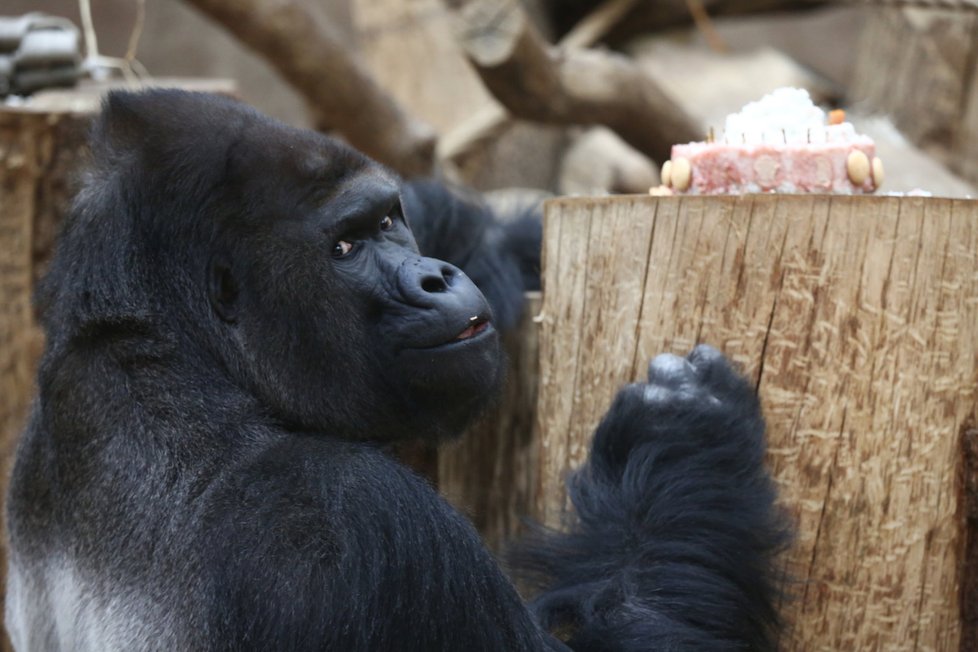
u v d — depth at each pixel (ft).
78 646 20.02
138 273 20.33
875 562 22.75
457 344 20.86
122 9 100.27
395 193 21.26
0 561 33.94
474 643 18.90
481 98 68.54
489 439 27.22
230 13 46.73
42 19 42.24
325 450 19.92
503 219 31.60
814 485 22.58
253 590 18.24
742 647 21.77
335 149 20.95
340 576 18.21
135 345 20.07
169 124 20.83
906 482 22.63
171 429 19.76
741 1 78.59
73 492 20.26
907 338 22.18
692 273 22.98
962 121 62.44
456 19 48.19
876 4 58.23
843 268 22.00
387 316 20.98
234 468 19.52
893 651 23.00
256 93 104.78
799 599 22.81
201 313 20.57
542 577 23.45
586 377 24.53
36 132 33.14
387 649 18.29
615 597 21.81
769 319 22.44
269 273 20.61
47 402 20.70
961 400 22.82
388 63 70.28
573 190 69.82
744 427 22.52
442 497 20.40
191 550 18.86
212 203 20.52
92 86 42.52
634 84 52.08
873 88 67.51
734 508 22.29
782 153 23.15
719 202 22.62
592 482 23.31
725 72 74.38
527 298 26.94
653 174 68.28
